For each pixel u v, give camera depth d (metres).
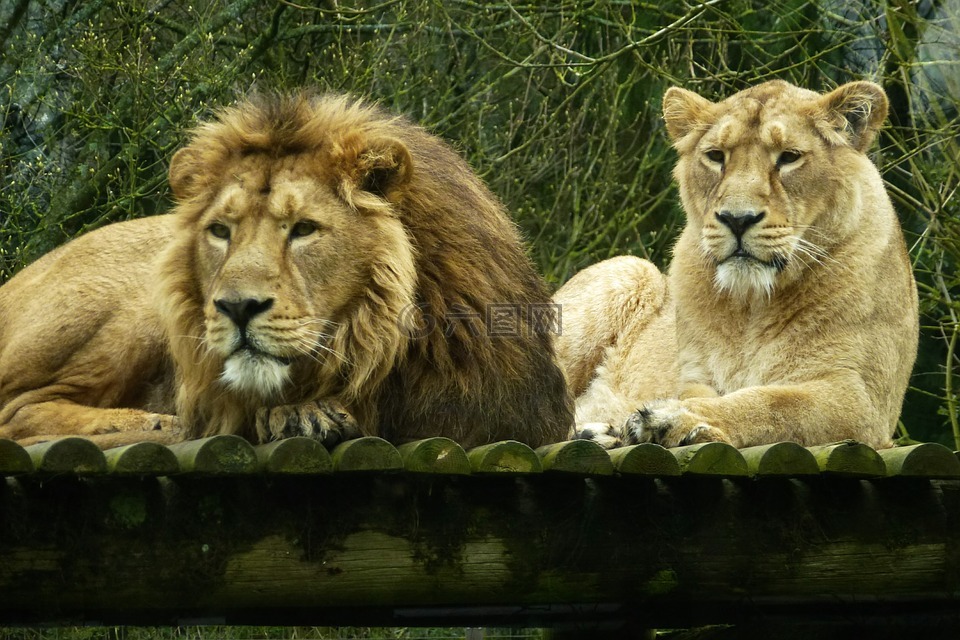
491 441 7.40
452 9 19.20
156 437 8.16
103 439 8.12
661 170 20.66
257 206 6.93
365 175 7.09
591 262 19.70
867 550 7.15
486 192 8.26
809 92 9.88
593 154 20.55
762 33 17.11
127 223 9.28
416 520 6.56
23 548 6.01
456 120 19.58
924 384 17.14
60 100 17.67
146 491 6.22
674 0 18.69
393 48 19.50
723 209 9.16
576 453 6.54
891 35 15.29
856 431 9.20
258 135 7.15
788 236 9.16
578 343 11.69
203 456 6.04
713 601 7.46
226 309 6.62
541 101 20.47
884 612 8.04
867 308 9.48
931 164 16.33
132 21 17.23
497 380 7.38
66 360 8.91
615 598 6.87
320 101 7.60
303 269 6.85
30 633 9.97
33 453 6.18
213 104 17.08
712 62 19.34
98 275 9.00
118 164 17.34
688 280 10.09
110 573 6.13
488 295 7.46
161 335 8.84
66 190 16.86
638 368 11.45
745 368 9.76
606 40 20.17
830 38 17.91
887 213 9.85
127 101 17.03
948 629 7.91
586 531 6.81
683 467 6.76
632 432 8.29
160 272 7.37
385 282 7.01
